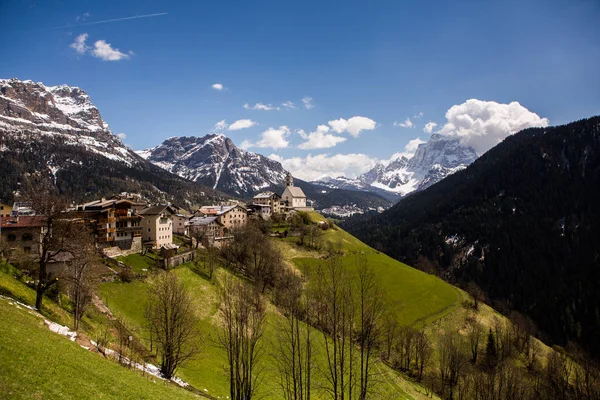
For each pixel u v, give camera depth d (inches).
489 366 4340.6
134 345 2431.1
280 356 2358.5
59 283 2645.2
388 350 4015.8
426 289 6230.3
